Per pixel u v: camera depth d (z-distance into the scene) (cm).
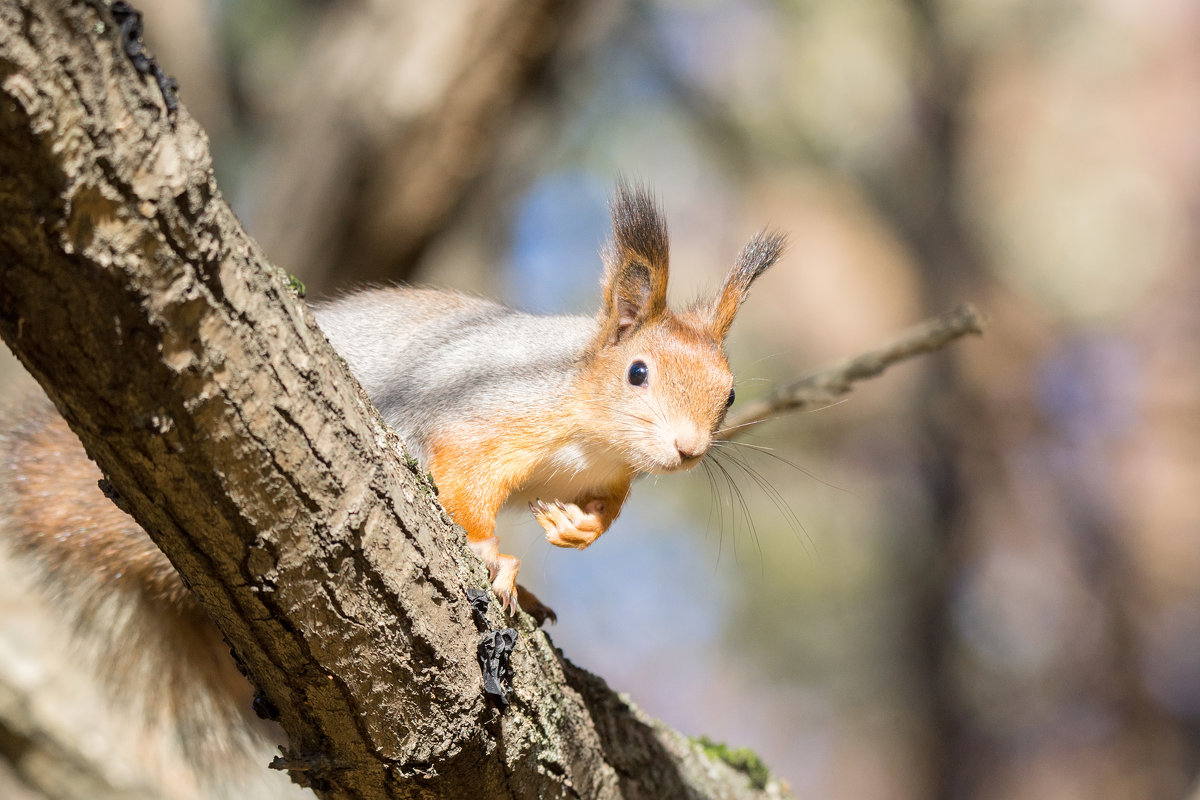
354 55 1323
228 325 423
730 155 2734
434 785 571
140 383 412
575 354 873
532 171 1955
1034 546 2833
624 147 2461
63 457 856
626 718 764
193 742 955
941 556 2594
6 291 384
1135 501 2883
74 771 1027
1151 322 3094
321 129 1328
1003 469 2722
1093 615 2852
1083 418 2912
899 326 2852
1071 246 3153
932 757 2580
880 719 2759
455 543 563
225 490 448
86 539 861
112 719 1009
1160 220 3191
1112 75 3253
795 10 2770
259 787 972
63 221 373
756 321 2936
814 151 2853
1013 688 2812
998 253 2995
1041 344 2975
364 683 523
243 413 436
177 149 391
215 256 412
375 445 504
